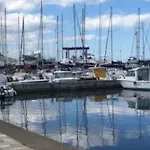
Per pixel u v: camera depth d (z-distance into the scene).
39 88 47.81
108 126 22.27
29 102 38.00
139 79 50.50
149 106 33.41
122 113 28.52
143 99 40.19
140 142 17.38
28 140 12.15
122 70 60.62
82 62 67.12
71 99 41.34
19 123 23.45
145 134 19.44
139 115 27.27
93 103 36.56
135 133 19.80
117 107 32.78
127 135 19.16
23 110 30.84
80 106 33.88
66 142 17.23
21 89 46.62
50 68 64.38
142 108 31.89
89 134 19.44
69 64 66.69
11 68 62.81
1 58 63.56
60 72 51.88
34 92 47.44
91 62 67.94
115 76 56.66
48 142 11.87
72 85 50.50
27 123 23.41
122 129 21.08
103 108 32.09
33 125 22.62
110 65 66.44
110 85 52.34
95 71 56.69
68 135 19.09
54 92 49.06
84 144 16.78
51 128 21.44
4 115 27.53
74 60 67.56
